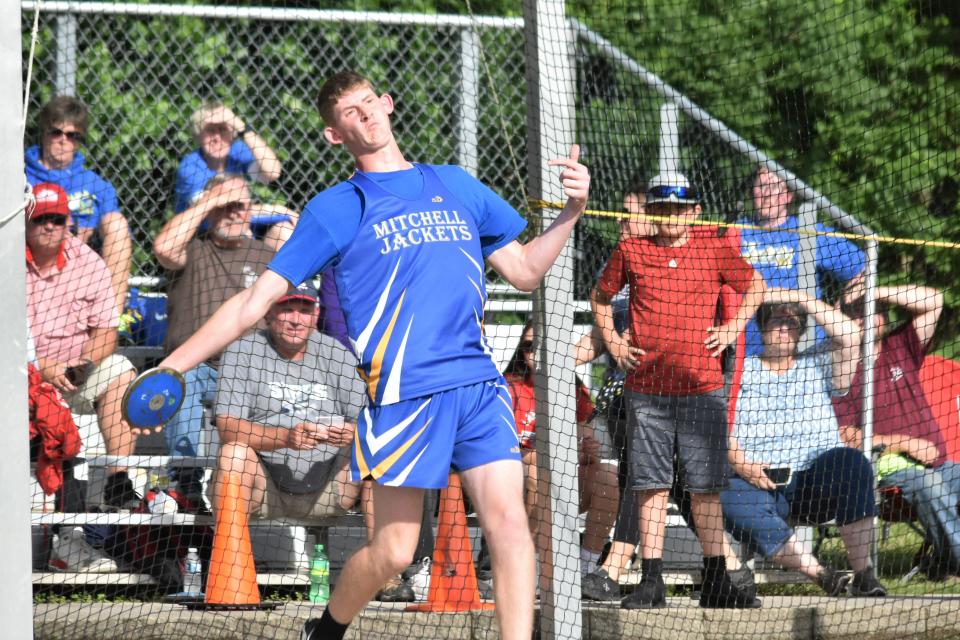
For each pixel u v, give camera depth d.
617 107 21.73
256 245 18.09
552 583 13.07
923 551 17.88
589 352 16.31
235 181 17.94
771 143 22.39
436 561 15.34
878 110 21.50
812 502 16.56
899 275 21.36
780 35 22.59
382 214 10.72
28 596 10.27
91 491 16.42
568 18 18.19
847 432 17.27
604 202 20.61
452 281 10.68
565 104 13.45
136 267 22.12
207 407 16.92
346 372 16.16
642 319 15.52
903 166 21.22
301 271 10.52
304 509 15.62
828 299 17.75
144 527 16.08
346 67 23.95
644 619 14.89
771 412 16.75
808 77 22.20
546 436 13.14
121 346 19.05
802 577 16.78
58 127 18.59
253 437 15.33
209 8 19.11
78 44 22.05
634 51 24.02
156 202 22.22
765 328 17.02
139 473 16.58
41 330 17.02
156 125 22.95
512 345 19.16
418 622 14.75
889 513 17.91
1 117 10.08
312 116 23.70
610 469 15.95
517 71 24.16
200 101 23.27
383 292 10.59
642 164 21.39
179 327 17.58
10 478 10.15
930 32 20.91
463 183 11.27
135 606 15.04
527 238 13.77
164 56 23.17
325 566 16.14
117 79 22.75
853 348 17.33
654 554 15.46
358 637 14.62
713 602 15.59
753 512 16.30
